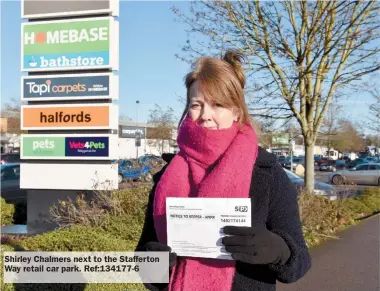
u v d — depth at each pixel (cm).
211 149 165
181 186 169
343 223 1024
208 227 155
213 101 169
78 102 946
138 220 604
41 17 955
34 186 948
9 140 4738
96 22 922
